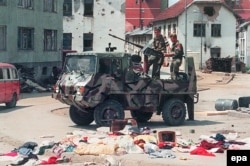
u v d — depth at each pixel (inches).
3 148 737.0
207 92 1867.6
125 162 616.7
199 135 800.9
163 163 598.9
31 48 2102.6
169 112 919.0
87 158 644.7
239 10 5280.5
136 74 893.8
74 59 885.2
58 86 890.7
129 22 5036.9
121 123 796.6
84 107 866.8
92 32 2785.4
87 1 2778.1
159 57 916.6
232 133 812.0
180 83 930.1
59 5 2310.5
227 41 3690.9
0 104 1347.2
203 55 3656.5
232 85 2261.3
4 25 1923.0
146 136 711.7
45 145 689.6
